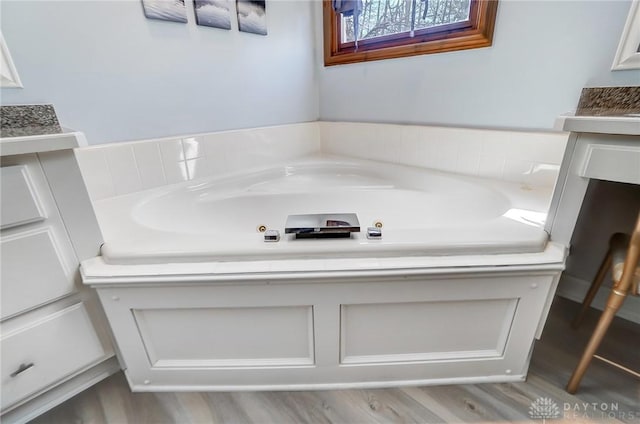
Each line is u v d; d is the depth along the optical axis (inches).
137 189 53.6
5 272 30.3
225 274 31.5
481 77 54.7
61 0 41.3
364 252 32.9
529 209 41.4
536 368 41.8
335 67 76.4
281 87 73.5
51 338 34.8
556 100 47.9
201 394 39.9
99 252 35.3
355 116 76.6
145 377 39.6
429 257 32.7
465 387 39.8
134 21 48.4
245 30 62.9
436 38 58.7
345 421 36.0
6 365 32.3
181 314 35.5
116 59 47.9
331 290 33.3
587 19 42.5
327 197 58.2
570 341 45.9
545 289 33.6
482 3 51.3
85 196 33.3
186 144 58.4
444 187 58.4
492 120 55.5
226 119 64.6
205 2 55.6
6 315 31.2
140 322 35.8
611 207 47.7
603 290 51.5
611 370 40.9
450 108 60.2
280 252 32.8
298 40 74.0
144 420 36.7
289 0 69.6
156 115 54.2
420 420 35.8
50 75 42.4
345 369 39.1
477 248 32.8
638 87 40.2
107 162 49.5
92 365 39.5
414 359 38.8
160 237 36.1
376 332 37.1
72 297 35.7
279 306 34.4
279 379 39.9
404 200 56.9
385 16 65.4
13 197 29.2
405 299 34.1
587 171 31.3
